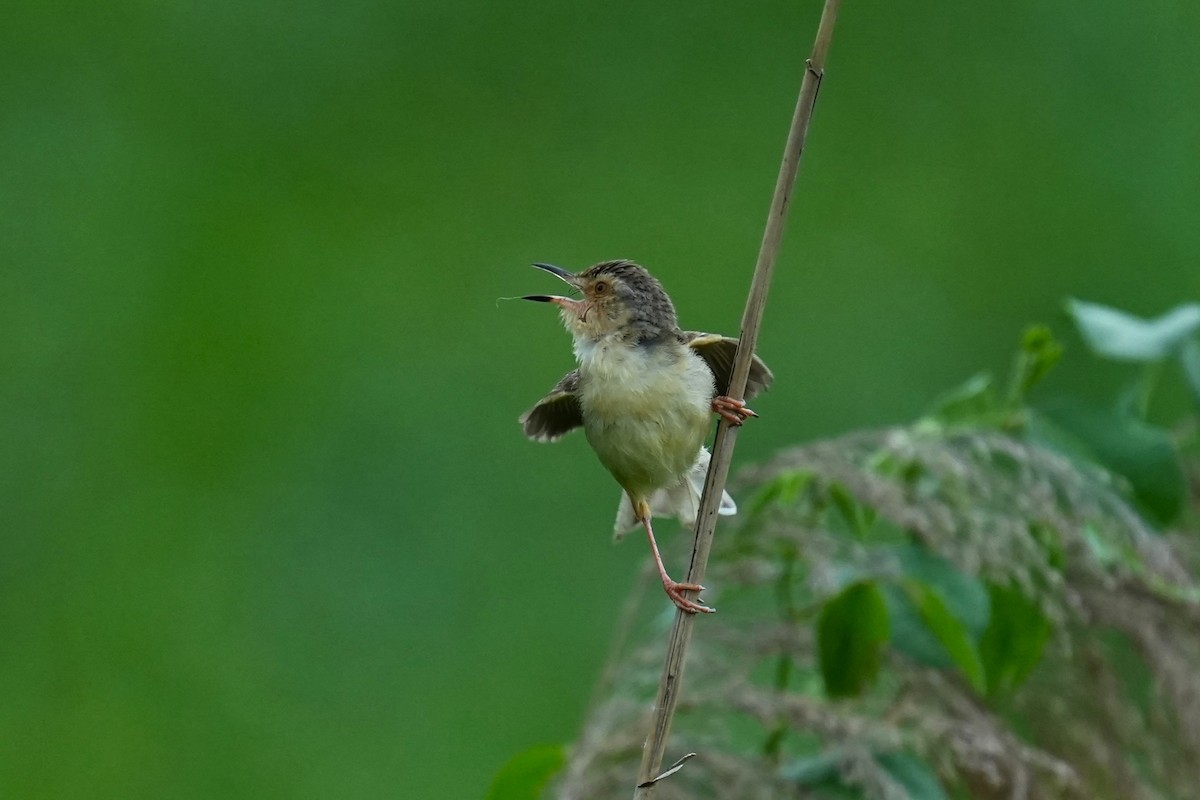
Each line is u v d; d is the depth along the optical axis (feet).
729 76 47.24
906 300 43.21
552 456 40.96
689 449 22.13
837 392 42.16
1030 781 20.17
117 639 38.01
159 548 39.29
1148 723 20.49
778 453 20.15
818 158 45.88
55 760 36.40
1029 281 43.21
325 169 45.37
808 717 19.42
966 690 20.62
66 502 40.06
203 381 41.96
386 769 35.83
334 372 42.06
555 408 23.58
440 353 42.55
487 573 39.14
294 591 38.81
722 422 18.76
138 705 36.99
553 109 46.55
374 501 40.01
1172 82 44.80
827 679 19.94
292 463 40.73
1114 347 20.68
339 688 37.14
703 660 20.25
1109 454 20.83
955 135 45.70
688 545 21.18
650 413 21.84
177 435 41.14
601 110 46.55
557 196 45.27
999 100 46.01
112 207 43.68
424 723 36.58
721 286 43.75
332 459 40.81
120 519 39.81
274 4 47.11
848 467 19.72
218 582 38.88
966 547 18.97
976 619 19.61
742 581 20.95
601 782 19.99
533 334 43.09
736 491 20.51
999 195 44.50
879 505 19.36
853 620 19.81
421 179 45.21
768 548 20.85
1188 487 21.24
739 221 44.93
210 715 36.94
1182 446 22.54
